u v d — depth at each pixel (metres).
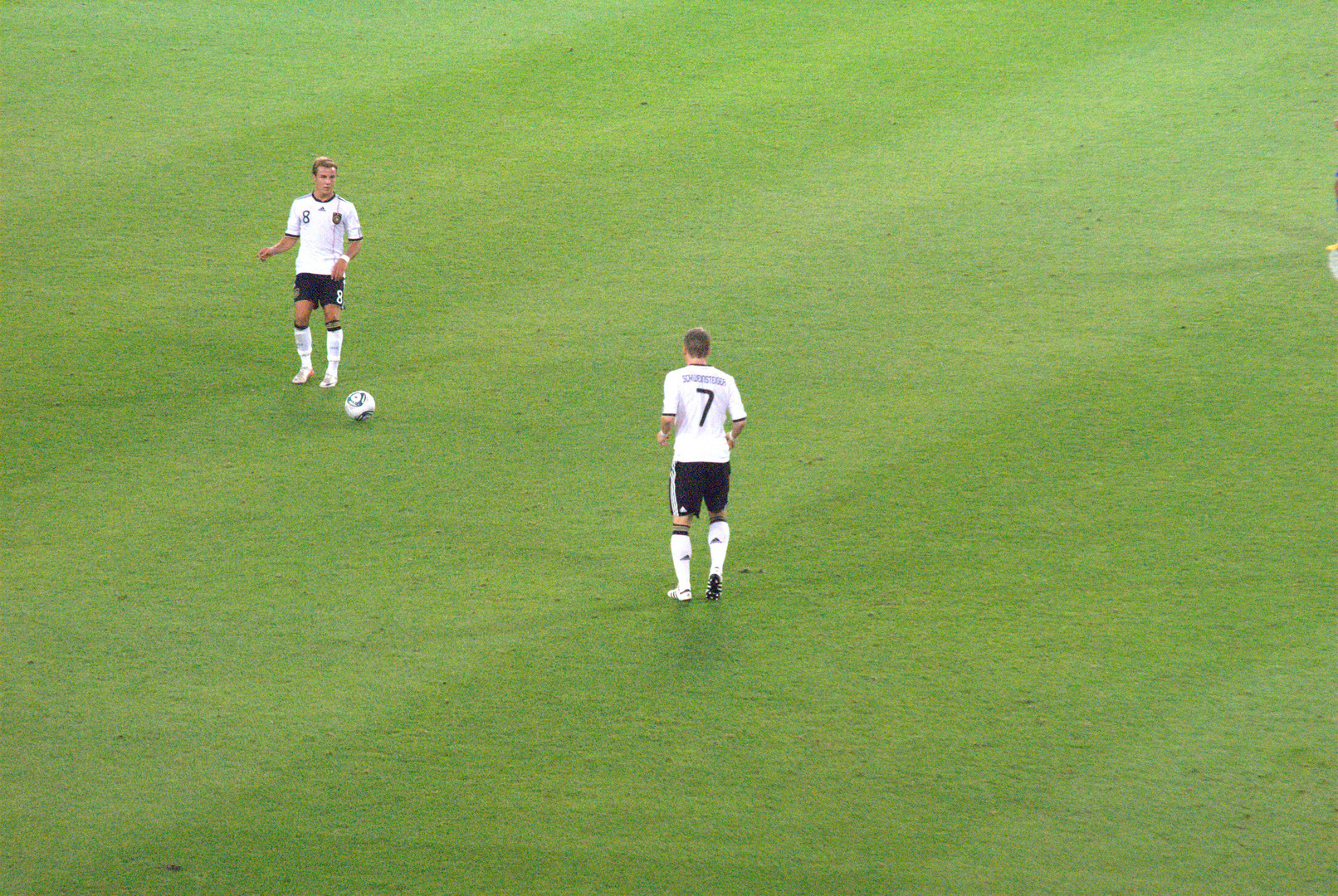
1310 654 28.03
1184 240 49.47
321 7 77.12
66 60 68.50
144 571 32.03
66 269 48.94
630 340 44.19
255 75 67.12
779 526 33.97
